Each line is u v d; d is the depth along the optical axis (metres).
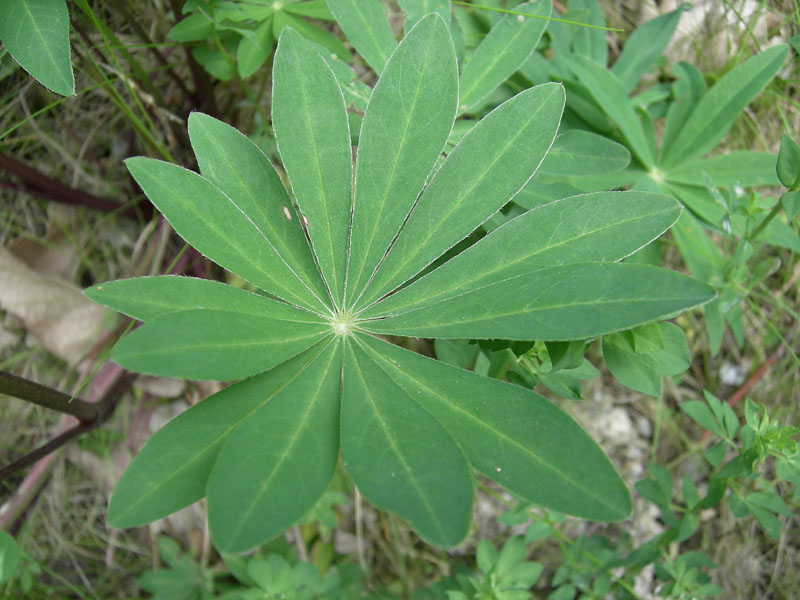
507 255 0.17
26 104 0.34
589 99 0.30
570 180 0.27
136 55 0.33
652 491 0.28
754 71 0.30
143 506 0.15
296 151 0.18
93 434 0.34
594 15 0.32
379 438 0.15
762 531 0.34
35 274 0.34
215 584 0.32
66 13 0.20
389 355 0.17
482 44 0.25
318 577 0.29
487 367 0.26
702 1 0.35
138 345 0.14
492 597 0.26
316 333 0.17
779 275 0.35
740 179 0.30
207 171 0.18
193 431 0.16
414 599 0.29
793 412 0.35
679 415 0.36
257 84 0.35
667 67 0.34
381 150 0.18
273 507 0.14
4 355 0.34
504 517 0.28
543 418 0.15
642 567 0.29
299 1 0.27
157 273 0.34
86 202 0.35
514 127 0.18
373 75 0.36
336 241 0.18
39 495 0.34
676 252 0.35
